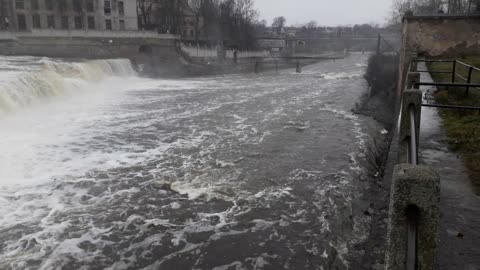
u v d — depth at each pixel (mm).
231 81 42125
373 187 8961
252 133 16281
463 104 9992
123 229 8258
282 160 12625
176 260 7199
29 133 15234
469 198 5414
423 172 2635
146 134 15891
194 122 18406
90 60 35031
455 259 4094
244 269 6902
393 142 8055
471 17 21312
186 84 37344
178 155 13117
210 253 7402
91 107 21500
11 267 6910
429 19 21797
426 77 14031
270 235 7973
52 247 7543
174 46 53281
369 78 33250
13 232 8031
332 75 50156
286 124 18094
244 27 85750
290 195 9867
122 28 67062
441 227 4707
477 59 20344
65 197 9688
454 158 6906
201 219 8664
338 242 7426
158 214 8891
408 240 2459
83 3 61906
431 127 8773
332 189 10148
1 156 12219
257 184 10609
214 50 64812
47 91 21906
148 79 41125
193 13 85812
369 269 4777
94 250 7484
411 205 2654
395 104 20109
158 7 72688
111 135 15570
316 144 14539
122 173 11344
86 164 12008
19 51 42062
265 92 30922
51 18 60219
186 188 10305
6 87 18062
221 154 13250
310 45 130750
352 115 20297
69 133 15594
